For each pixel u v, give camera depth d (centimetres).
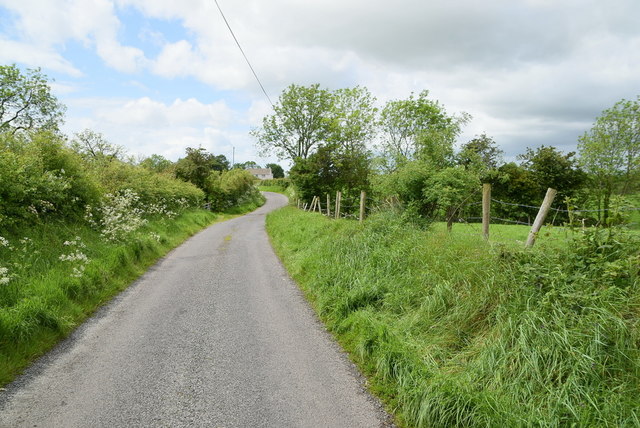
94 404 347
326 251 865
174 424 319
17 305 490
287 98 3919
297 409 346
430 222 906
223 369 421
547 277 407
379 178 1062
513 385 329
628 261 376
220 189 3450
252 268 955
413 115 2853
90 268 715
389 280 611
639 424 259
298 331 538
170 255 1145
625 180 2627
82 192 1055
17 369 407
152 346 480
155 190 1762
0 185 760
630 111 2605
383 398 368
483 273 491
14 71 2619
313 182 2741
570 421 283
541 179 3156
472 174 942
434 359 404
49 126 2823
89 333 521
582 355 312
